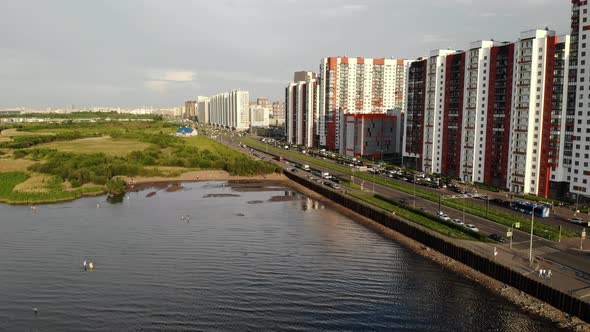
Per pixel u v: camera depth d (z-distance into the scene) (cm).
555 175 19675
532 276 11156
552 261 12244
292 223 18025
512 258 12512
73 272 12838
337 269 13062
